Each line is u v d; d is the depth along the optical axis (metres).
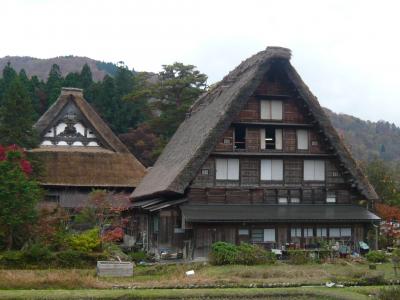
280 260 28.38
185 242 30.11
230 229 29.78
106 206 34.41
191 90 60.22
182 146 35.94
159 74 63.25
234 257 25.81
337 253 29.14
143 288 19.78
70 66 141.38
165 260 29.41
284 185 32.25
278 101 32.53
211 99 37.75
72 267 25.08
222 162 31.44
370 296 18.14
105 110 62.19
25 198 26.03
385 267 25.47
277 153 32.16
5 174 26.17
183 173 29.59
